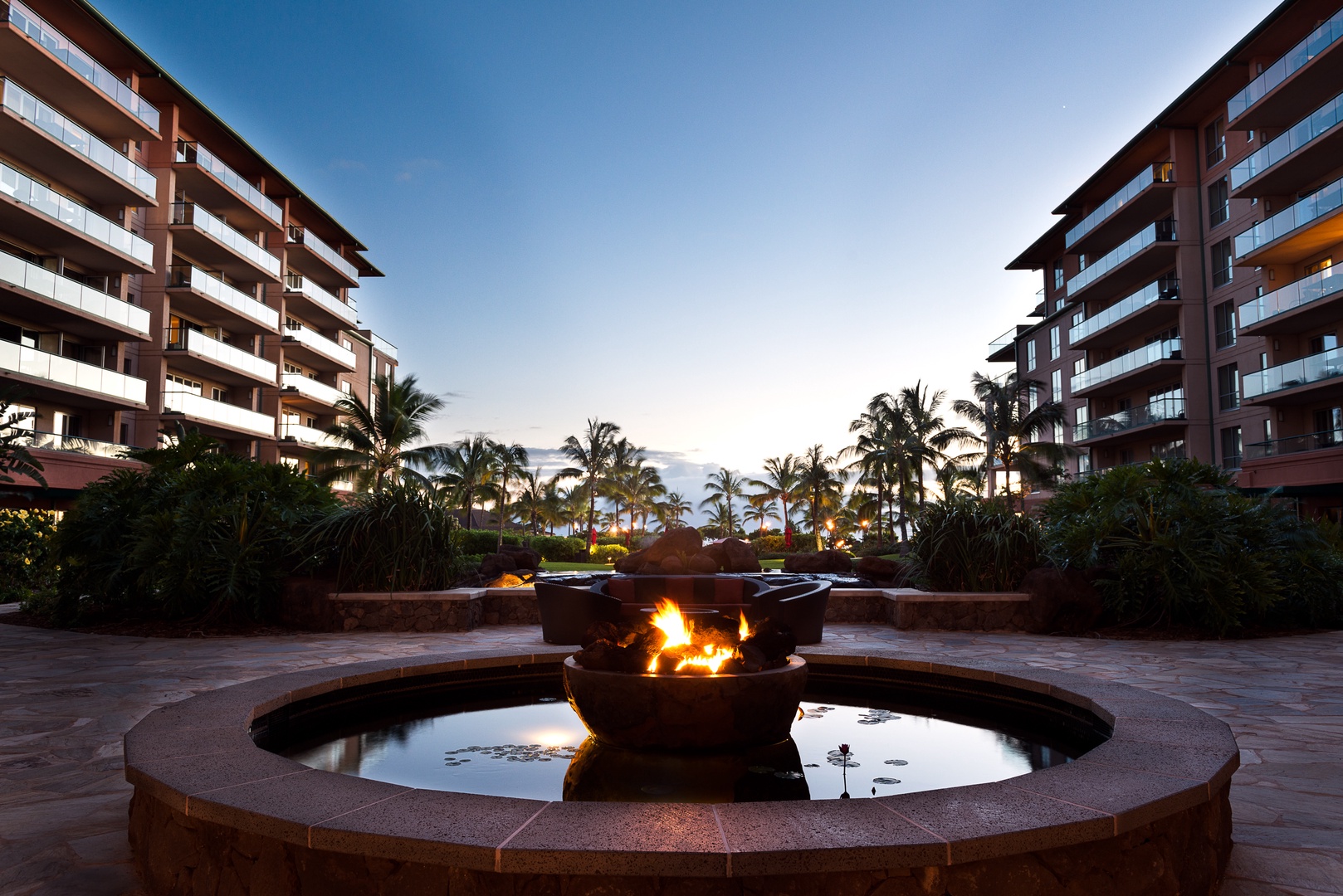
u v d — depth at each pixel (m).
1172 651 9.29
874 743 4.39
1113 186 36.84
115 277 26.66
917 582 12.54
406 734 4.64
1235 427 29.66
